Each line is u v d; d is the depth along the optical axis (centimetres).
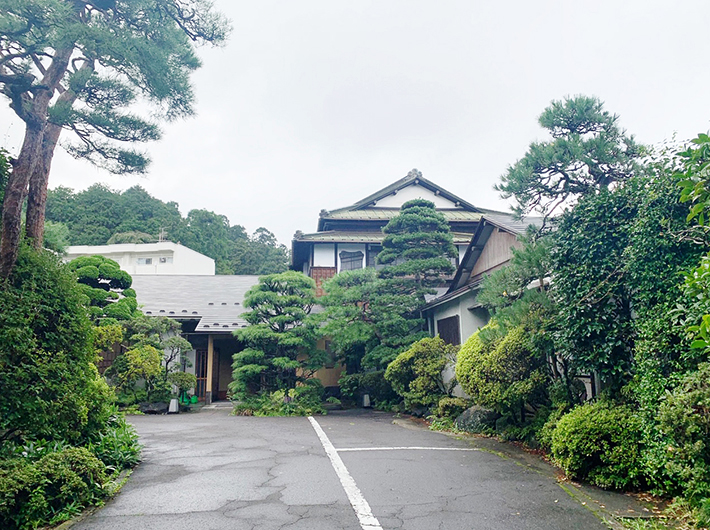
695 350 413
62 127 667
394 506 436
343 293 1261
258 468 580
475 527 385
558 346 617
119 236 3206
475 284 982
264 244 4281
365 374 1289
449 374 1103
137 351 1155
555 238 658
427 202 1335
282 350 1241
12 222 530
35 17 514
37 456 453
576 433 507
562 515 411
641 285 512
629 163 706
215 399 1512
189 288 1780
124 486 505
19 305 475
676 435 385
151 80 624
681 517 395
